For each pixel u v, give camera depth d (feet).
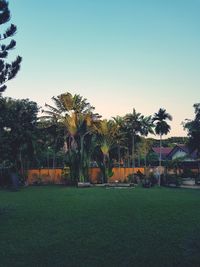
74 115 175.32
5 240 50.88
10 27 82.17
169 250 43.70
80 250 44.45
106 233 54.70
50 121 182.60
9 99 160.04
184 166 210.79
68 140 179.42
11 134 156.25
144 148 258.78
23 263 38.99
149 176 174.29
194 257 40.55
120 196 115.96
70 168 178.09
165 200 101.96
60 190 145.18
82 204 93.91
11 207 88.48
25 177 177.47
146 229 57.41
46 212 79.10
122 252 43.21
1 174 171.73
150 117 209.36
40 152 178.29
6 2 80.84
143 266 37.47
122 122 204.23
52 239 51.11
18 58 83.97
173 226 59.82
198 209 81.76
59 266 37.70
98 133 181.47
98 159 188.34
